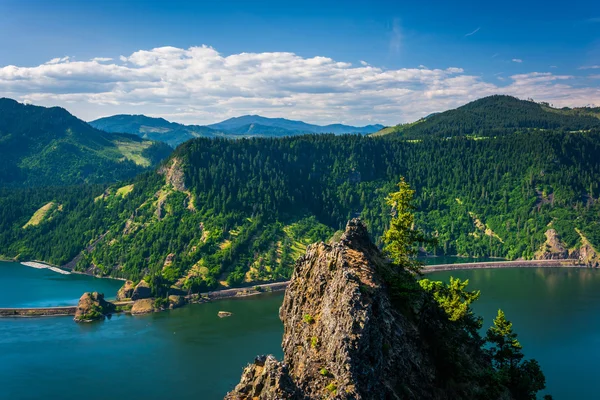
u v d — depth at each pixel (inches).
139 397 7854.3
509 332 4490.7
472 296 4382.4
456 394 2984.7
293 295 3061.0
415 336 2962.6
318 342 2578.7
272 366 2185.0
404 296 3095.5
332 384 2305.6
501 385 3449.8
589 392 7647.6
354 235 3452.3
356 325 2421.3
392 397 2422.5
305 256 3174.2
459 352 3479.3
